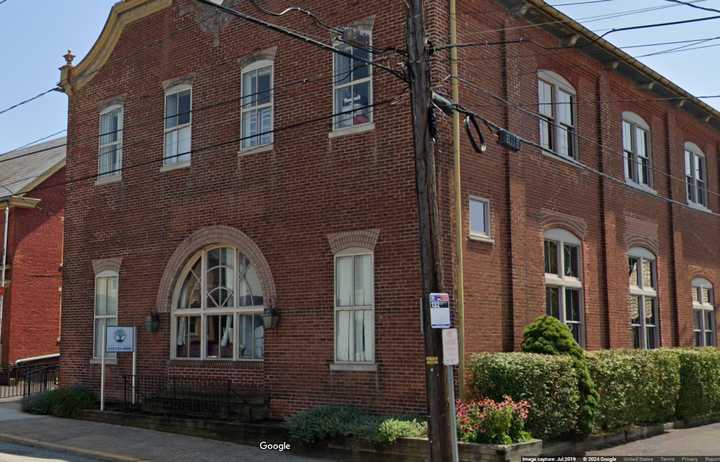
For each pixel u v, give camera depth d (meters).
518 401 13.74
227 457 14.19
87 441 16.05
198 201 19.00
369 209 15.74
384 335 15.18
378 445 13.49
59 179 32.84
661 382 17.84
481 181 16.28
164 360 19.20
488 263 16.11
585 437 14.87
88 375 21.03
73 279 21.94
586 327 19.36
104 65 22.12
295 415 15.05
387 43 15.91
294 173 17.12
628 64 21.83
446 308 11.59
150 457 14.32
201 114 19.33
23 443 16.33
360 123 16.30
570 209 19.41
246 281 18.19
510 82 17.58
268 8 18.23
